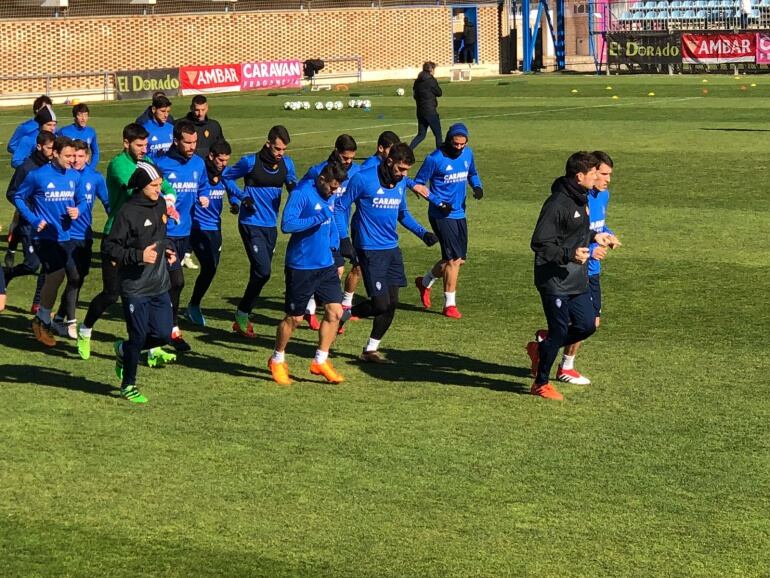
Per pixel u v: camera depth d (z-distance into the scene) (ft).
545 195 66.85
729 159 76.28
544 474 26.71
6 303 45.55
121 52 159.43
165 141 49.67
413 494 25.64
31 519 24.62
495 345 38.52
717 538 23.31
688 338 38.34
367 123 110.42
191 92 158.51
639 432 29.45
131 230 31.89
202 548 23.15
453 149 42.11
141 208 32.04
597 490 25.73
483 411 31.37
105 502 25.44
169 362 36.70
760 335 38.42
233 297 46.47
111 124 115.55
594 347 37.63
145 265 32.09
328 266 33.81
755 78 153.17
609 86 146.72
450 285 42.80
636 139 88.43
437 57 188.03
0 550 23.16
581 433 29.45
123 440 29.27
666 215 59.57
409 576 21.88
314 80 171.83
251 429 30.04
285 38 175.11
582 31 203.51
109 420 30.89
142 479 26.68
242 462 27.66
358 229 36.63
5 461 27.89
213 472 27.04
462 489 25.89
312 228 33.40
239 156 86.89
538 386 32.50
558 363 36.09
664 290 44.91
